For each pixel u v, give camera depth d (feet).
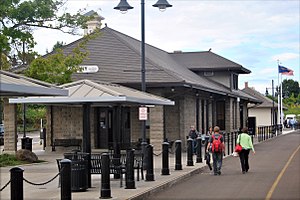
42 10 86.74
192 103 112.88
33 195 46.57
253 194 49.01
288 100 454.40
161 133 92.53
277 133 189.06
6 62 94.73
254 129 183.52
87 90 49.01
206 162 73.61
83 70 95.14
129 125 104.47
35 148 121.39
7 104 90.48
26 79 34.81
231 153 99.09
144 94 58.23
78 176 48.42
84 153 50.47
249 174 65.82
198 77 131.95
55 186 52.70
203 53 150.92
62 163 40.16
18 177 33.55
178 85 93.97
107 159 44.83
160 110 92.48
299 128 281.13
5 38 79.25
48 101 47.83
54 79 87.92
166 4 70.38
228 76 143.23
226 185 55.77
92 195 46.21
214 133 66.74
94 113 105.40
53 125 107.14
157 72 97.40
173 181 57.57
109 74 99.55
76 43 107.24
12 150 90.38
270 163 80.23
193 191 51.52
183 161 81.25
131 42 115.85
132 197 45.14
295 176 63.26
